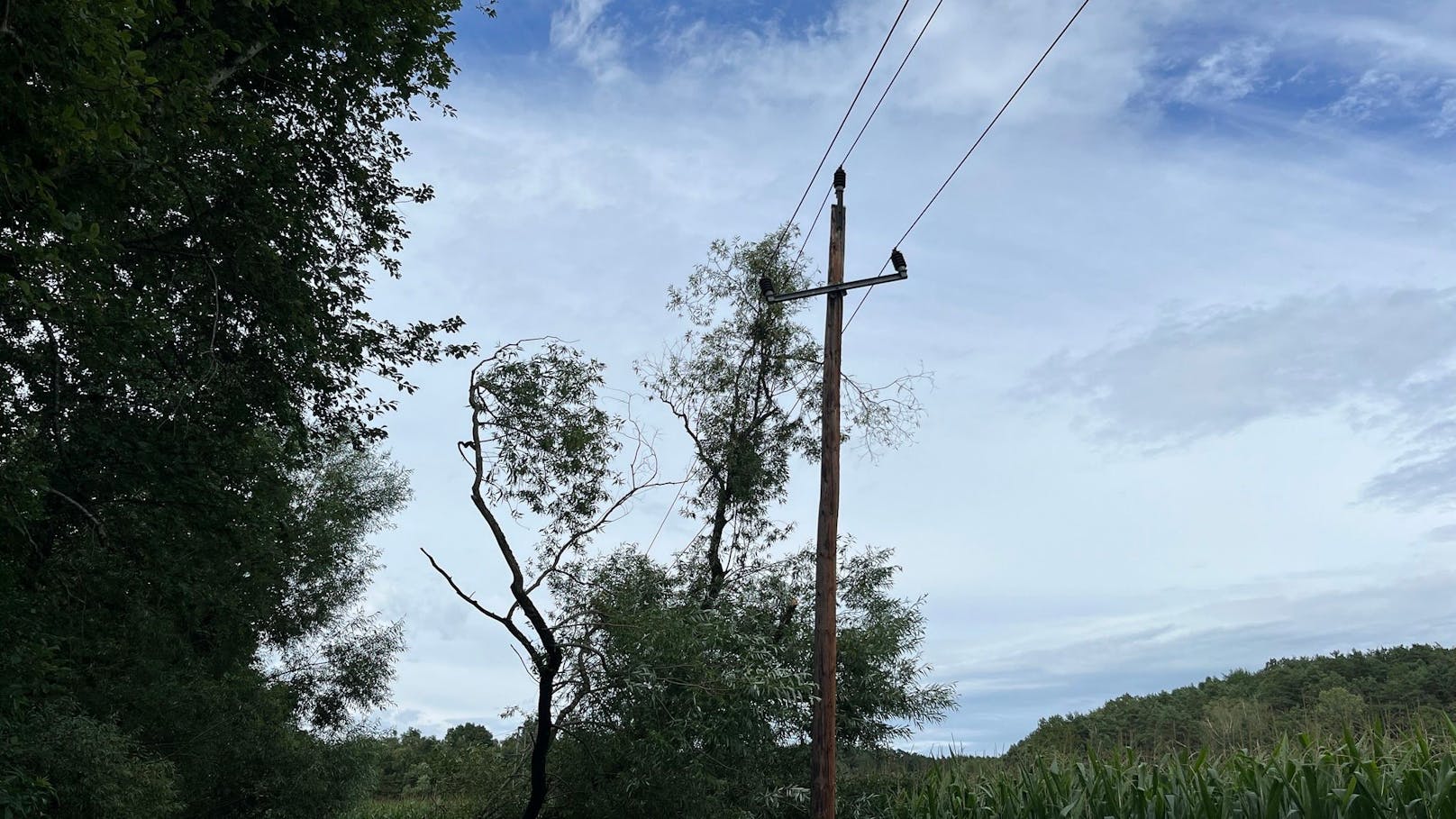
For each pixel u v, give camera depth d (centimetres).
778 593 2381
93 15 977
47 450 1664
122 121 1052
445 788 2284
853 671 2284
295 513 3123
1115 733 1839
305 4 1689
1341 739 1513
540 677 2014
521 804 2156
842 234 1889
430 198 2061
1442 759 1331
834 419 1794
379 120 1962
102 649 2270
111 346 1548
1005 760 1997
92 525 1709
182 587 1861
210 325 1775
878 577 2434
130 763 2127
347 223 1994
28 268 1237
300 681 3444
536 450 2069
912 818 2009
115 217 1446
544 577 2052
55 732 1878
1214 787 1517
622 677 1983
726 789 1989
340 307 1920
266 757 3108
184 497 1755
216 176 1650
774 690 1934
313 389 1905
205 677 2905
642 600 2142
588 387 2117
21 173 1048
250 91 1808
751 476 2495
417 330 2019
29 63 1005
